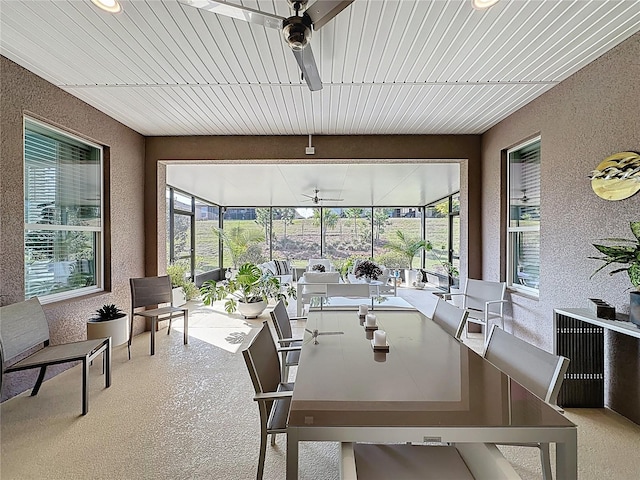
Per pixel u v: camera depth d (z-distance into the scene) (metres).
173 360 3.61
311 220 10.62
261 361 1.75
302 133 4.54
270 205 10.39
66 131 3.36
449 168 5.53
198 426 2.35
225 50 2.53
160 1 1.98
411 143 4.57
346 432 1.12
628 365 2.40
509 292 3.90
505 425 1.13
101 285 3.96
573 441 1.13
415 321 2.51
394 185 7.12
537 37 2.35
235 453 2.05
